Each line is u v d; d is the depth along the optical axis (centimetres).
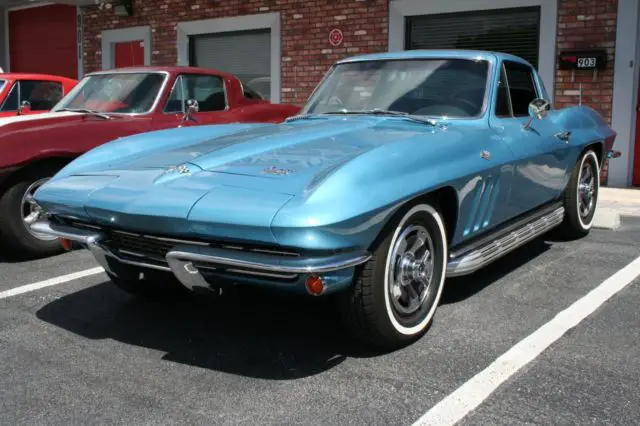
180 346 329
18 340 338
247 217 265
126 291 394
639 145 878
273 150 329
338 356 313
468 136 361
